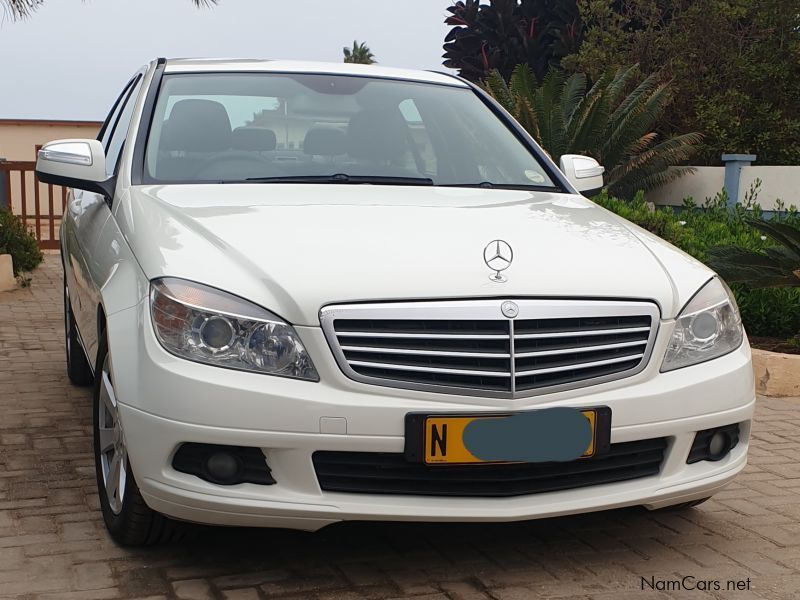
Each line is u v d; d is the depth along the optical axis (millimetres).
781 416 5324
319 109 4125
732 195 14188
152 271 2904
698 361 3070
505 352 2814
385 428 2719
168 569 3014
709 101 18766
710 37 19062
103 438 3307
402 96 4371
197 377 2703
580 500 2912
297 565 3070
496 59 27562
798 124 18109
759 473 4254
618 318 2953
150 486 2785
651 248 3318
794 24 18328
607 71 16500
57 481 3877
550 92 16781
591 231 3367
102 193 3770
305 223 3135
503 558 3172
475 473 2852
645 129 16578
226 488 2740
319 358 2736
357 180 3787
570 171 4324
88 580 2914
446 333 2793
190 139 3865
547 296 2887
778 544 3367
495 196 3775
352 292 2779
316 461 2760
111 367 2916
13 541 3223
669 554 3244
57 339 7219
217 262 2879
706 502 3824
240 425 2678
